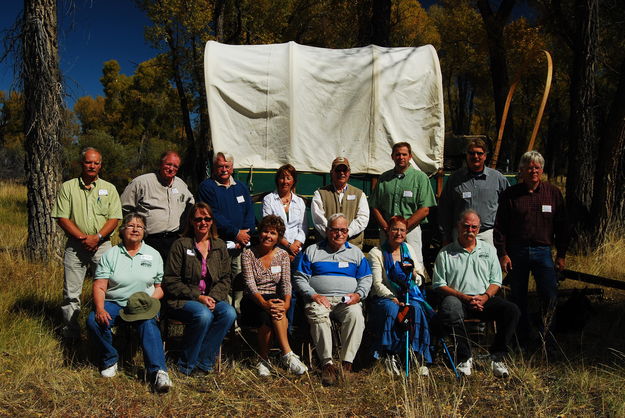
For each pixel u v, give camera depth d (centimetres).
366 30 1422
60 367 468
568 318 578
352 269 496
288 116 648
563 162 3422
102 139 2436
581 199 945
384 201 592
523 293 527
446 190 585
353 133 667
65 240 777
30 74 746
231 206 556
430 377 456
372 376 462
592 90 950
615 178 888
